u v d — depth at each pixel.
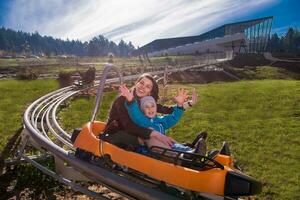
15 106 18.45
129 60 85.06
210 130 14.66
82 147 4.97
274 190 8.54
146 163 4.10
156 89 4.98
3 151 9.81
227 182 3.64
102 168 4.72
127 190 4.22
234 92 26.34
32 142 8.70
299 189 8.60
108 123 4.90
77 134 5.43
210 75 50.66
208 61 68.81
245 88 28.89
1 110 17.11
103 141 4.70
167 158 4.20
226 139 13.32
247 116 17.86
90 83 26.69
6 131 12.38
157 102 5.22
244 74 57.59
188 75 47.81
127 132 4.71
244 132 14.39
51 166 8.20
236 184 3.61
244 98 23.55
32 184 7.48
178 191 4.00
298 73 66.31
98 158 4.90
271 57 86.62
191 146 4.77
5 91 24.80
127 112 4.69
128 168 4.50
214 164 3.85
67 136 9.35
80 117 15.84
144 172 4.09
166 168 3.92
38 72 42.34
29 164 8.41
